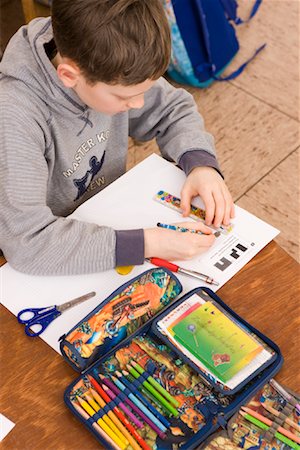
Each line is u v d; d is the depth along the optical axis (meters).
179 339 0.87
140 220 1.07
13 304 0.95
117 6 0.85
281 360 0.85
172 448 0.79
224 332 0.87
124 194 1.10
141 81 0.91
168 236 1.00
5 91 1.01
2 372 0.87
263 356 0.85
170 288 0.94
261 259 1.00
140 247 0.99
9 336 0.91
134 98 0.96
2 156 0.99
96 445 0.80
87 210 1.08
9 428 0.81
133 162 2.12
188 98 1.32
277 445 0.80
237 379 0.82
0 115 1.00
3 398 0.84
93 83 0.92
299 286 0.97
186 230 1.03
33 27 1.04
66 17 0.86
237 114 2.29
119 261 0.98
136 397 0.83
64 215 1.26
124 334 0.89
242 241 1.03
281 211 1.99
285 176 2.09
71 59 0.90
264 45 2.54
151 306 0.92
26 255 0.99
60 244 0.98
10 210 1.00
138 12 0.86
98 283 0.98
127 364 0.86
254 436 0.80
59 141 1.11
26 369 0.87
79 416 0.81
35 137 1.03
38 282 0.98
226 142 2.20
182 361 0.87
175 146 1.21
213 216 1.07
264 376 0.83
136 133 1.36
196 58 2.30
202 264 1.00
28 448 0.80
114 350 0.87
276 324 0.92
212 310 0.90
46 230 0.99
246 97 2.35
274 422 0.81
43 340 0.90
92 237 0.99
